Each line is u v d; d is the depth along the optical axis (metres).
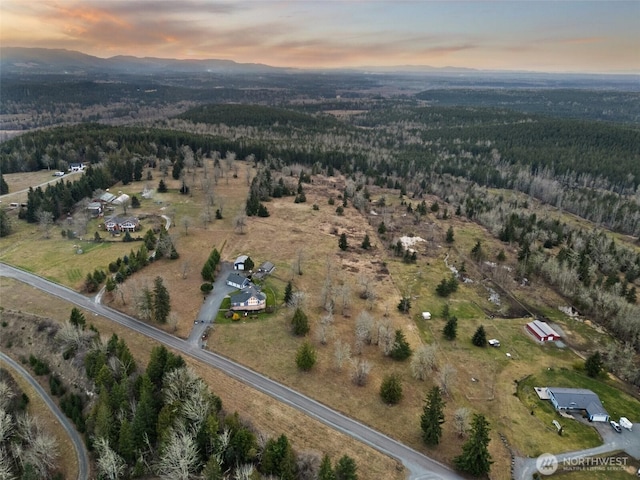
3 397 80.00
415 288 128.50
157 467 66.44
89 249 135.62
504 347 102.56
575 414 82.00
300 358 86.69
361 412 78.81
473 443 65.19
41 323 98.44
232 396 80.38
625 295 124.62
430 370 89.88
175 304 109.06
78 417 76.44
